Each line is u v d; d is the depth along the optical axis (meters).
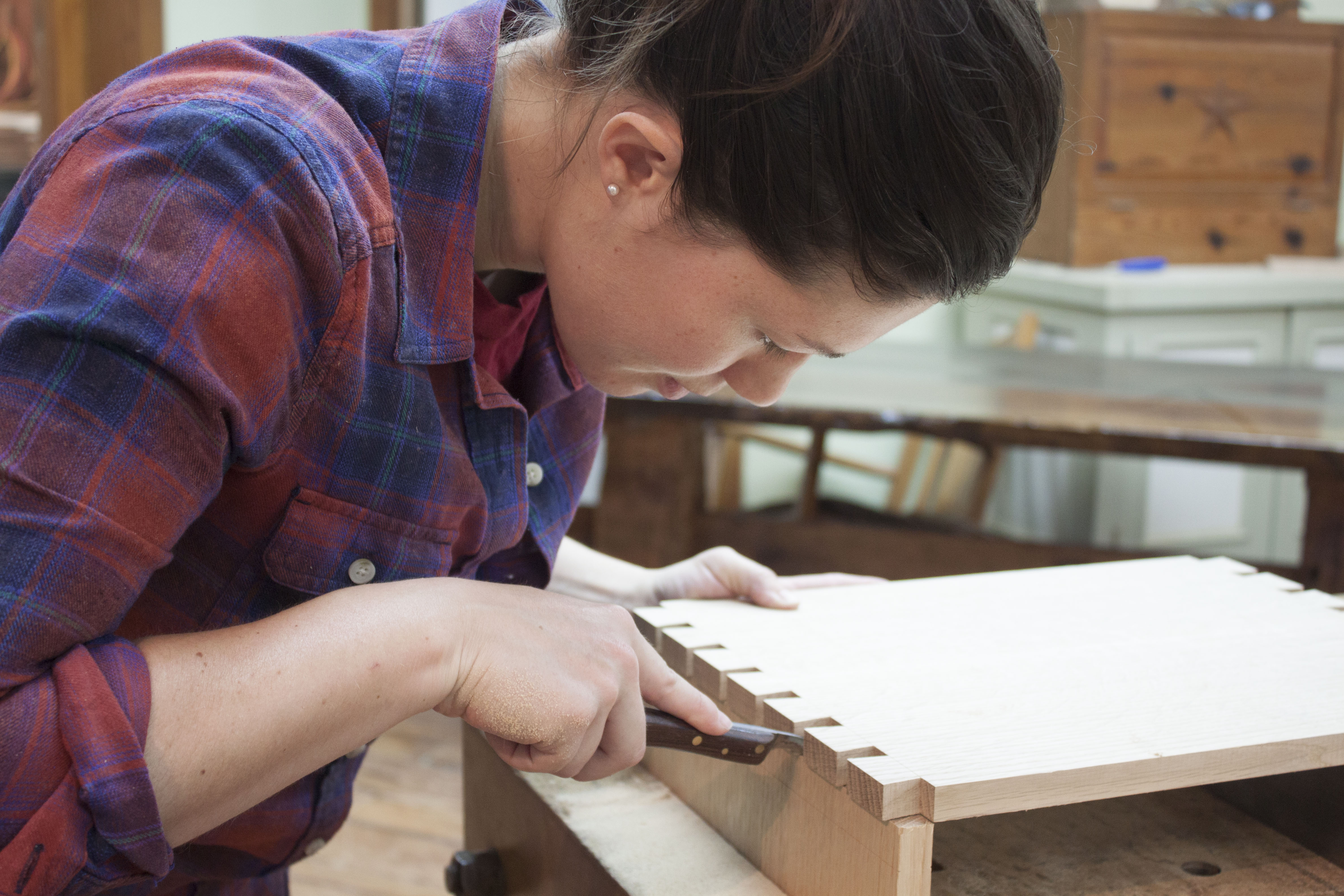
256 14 2.12
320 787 0.77
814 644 0.78
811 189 0.54
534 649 0.60
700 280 0.60
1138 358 2.34
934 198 0.53
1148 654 0.77
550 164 0.66
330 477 0.64
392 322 0.63
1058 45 2.26
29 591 0.48
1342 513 1.78
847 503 2.81
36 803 0.48
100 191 0.52
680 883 0.71
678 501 2.02
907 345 2.46
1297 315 2.86
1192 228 2.94
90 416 0.49
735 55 0.54
